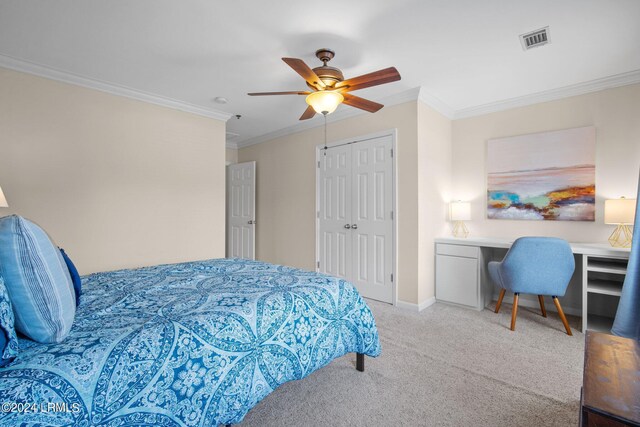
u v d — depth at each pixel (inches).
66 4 73.3
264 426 58.0
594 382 38.4
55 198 107.2
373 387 70.8
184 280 71.7
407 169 129.7
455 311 125.1
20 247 38.3
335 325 67.4
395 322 112.6
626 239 110.3
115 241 120.9
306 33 86.0
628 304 90.9
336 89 90.0
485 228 143.1
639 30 83.3
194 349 45.0
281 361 55.9
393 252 134.0
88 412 35.0
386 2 73.1
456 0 72.2
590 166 117.7
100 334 42.1
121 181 122.8
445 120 147.3
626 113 111.3
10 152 99.0
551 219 125.5
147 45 92.3
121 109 123.3
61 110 109.0
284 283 70.2
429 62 101.9
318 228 166.2
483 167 143.6
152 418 39.8
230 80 116.6
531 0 72.0
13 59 98.2
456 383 72.5
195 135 145.9
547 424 58.7
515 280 104.2
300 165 176.1
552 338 98.3
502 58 99.3
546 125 127.6
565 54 96.5
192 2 73.0
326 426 58.2
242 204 206.8
